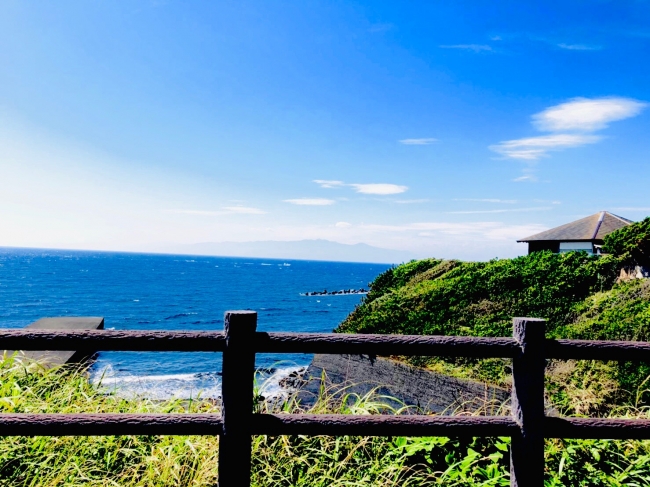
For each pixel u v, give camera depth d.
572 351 2.05
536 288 14.20
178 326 50.16
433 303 15.76
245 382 1.94
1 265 168.75
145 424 1.88
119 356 22.42
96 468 2.71
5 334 1.79
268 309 70.06
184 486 2.64
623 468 3.23
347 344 1.98
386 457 3.03
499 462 3.22
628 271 13.61
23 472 2.61
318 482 2.80
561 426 2.05
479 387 9.82
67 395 3.46
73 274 137.12
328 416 1.98
